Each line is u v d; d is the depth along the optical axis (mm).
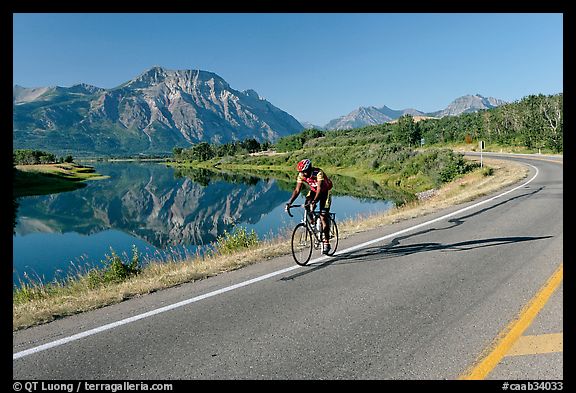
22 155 106562
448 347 3984
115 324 4742
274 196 43062
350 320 4711
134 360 3904
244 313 4996
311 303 5297
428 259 7414
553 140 57094
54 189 61031
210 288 6039
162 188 61188
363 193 37562
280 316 4883
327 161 77500
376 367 3670
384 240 9281
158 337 4379
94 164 196000
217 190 54094
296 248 8492
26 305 5777
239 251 10133
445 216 12617
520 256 7391
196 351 4055
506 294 5395
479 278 6152
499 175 30875
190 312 5070
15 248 21250
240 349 4074
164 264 9344
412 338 4203
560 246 8023
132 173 107062
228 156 150750
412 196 33688
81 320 4918
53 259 18438
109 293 5859
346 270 6844
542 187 19922
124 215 35562
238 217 30719
